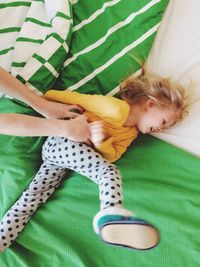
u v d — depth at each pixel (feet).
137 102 3.71
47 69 3.85
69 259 3.51
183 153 3.78
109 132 3.65
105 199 3.18
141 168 3.77
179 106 3.67
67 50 3.95
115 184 3.25
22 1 4.09
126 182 3.71
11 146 3.81
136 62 3.97
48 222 3.67
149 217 3.57
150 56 4.04
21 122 3.18
